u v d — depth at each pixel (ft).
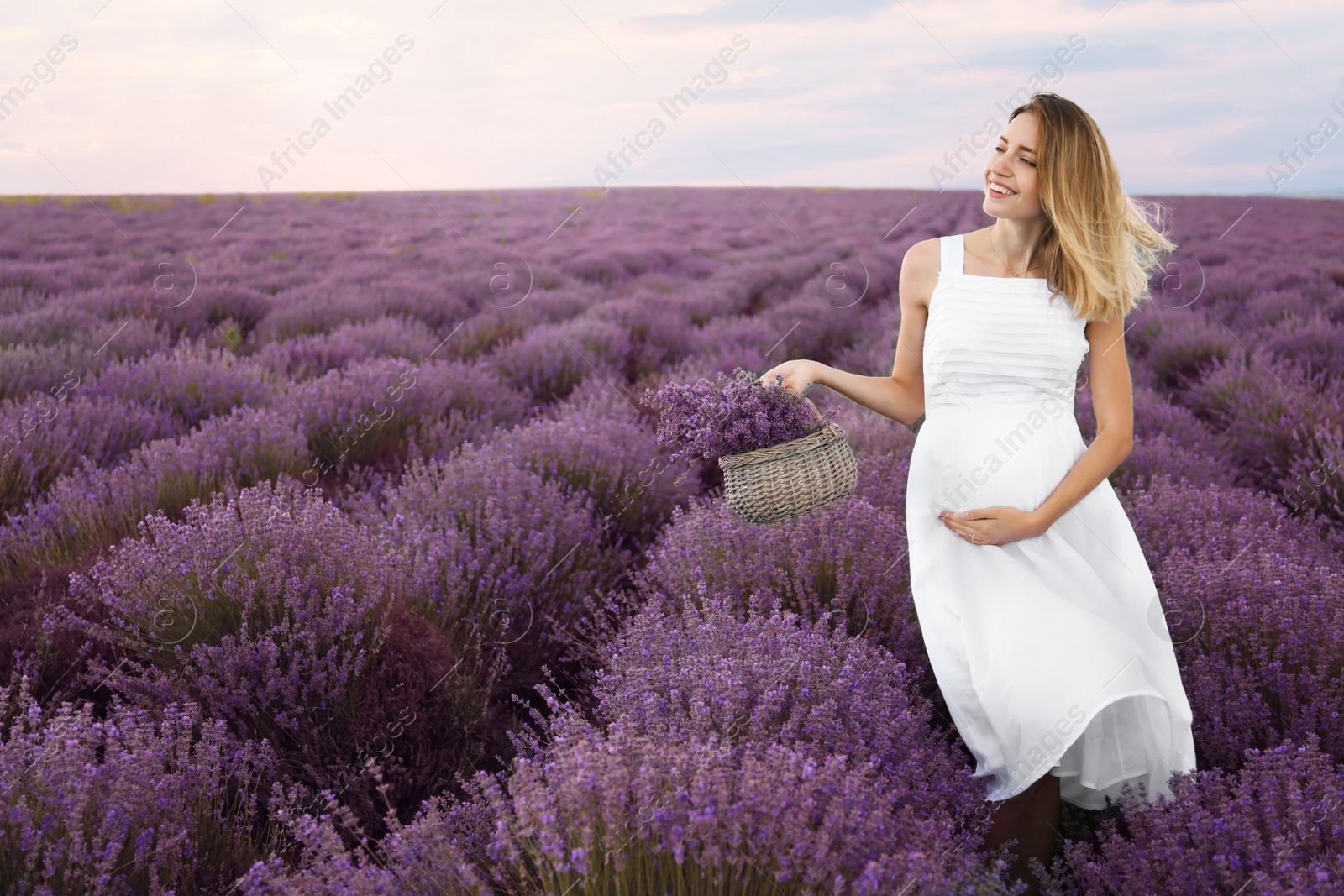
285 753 6.78
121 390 14.37
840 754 5.35
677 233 56.85
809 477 6.33
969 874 4.84
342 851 4.90
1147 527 9.88
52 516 9.57
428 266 35.65
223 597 7.34
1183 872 5.10
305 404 14.11
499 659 8.29
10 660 7.49
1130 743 6.19
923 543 6.56
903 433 13.23
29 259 31.94
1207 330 21.79
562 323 23.18
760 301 34.55
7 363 14.44
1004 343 6.27
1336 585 7.68
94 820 5.23
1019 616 6.04
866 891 4.17
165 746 5.87
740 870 4.46
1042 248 6.36
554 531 10.06
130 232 40.47
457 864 4.90
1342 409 14.79
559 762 5.00
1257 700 6.73
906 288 6.86
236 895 5.36
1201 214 58.95
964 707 6.33
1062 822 6.63
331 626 7.25
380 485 12.27
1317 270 32.45
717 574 8.57
